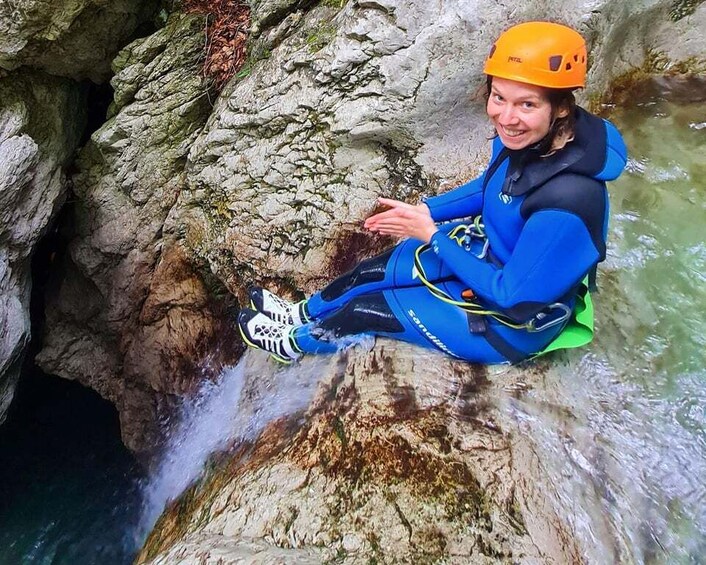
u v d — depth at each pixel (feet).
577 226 5.82
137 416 14.29
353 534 6.56
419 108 9.40
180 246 12.41
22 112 11.64
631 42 10.68
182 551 6.89
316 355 8.88
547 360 7.85
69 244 13.67
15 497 14.80
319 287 10.19
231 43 11.90
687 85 10.64
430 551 6.32
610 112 10.47
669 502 6.92
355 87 9.64
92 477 15.14
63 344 15.05
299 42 10.30
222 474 8.90
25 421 16.19
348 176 10.11
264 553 6.39
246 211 10.94
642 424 7.43
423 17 9.02
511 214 6.32
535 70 5.52
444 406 7.56
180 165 12.37
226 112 11.01
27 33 10.96
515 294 6.28
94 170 13.07
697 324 8.19
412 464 7.06
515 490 6.78
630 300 8.43
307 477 7.35
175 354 13.06
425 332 7.57
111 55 12.55
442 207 7.75
